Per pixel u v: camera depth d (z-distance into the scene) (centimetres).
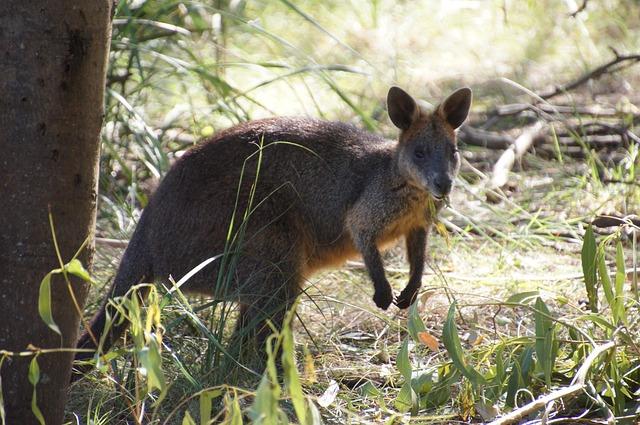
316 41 2064
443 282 1163
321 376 915
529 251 1325
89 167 696
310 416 618
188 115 1609
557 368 877
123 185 1445
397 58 2050
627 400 834
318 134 1052
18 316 689
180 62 1448
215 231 984
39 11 647
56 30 651
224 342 959
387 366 928
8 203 674
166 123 1518
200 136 1496
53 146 671
